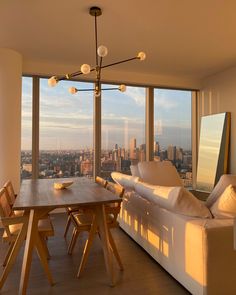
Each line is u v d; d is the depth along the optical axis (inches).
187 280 85.2
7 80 161.8
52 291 88.6
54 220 171.9
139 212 124.5
